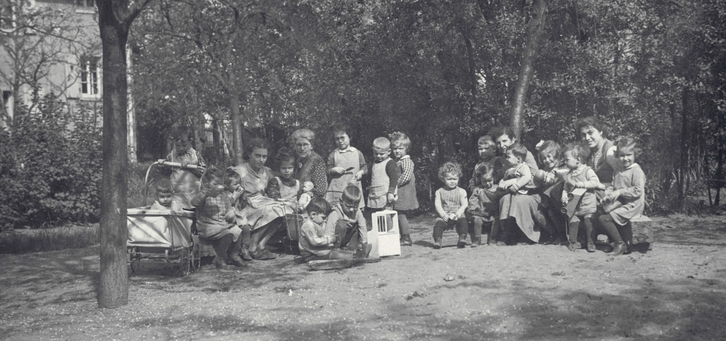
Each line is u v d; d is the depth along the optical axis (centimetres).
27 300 719
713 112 1223
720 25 1178
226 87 1453
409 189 972
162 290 728
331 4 1422
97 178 1479
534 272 705
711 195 1338
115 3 650
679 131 1230
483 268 736
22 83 2012
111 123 659
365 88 1393
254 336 533
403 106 1387
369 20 1415
